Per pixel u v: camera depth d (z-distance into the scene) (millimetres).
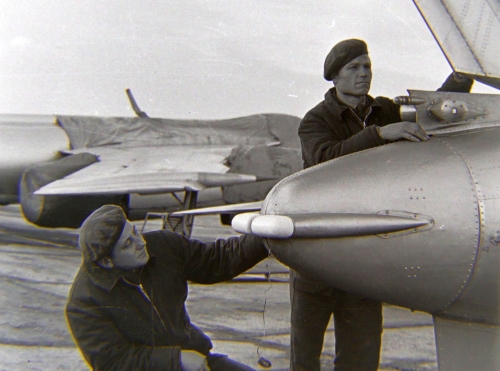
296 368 2408
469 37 2088
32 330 3592
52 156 7824
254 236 2127
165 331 2000
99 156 7590
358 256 1963
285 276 5273
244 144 8156
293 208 2025
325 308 2400
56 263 5695
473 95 2082
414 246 1914
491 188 1882
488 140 1980
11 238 7051
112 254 1903
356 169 2051
